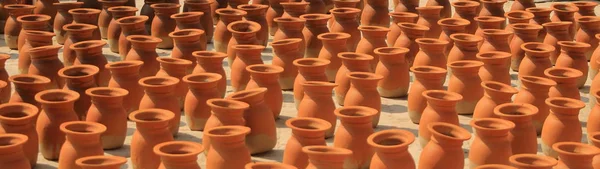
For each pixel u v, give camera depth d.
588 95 3.11
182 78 2.80
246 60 2.96
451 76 2.88
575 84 2.72
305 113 2.57
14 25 3.68
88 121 2.42
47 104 2.41
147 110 2.34
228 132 2.20
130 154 2.41
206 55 2.91
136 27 3.42
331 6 4.29
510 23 3.55
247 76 2.95
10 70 3.38
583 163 2.08
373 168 2.13
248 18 3.65
